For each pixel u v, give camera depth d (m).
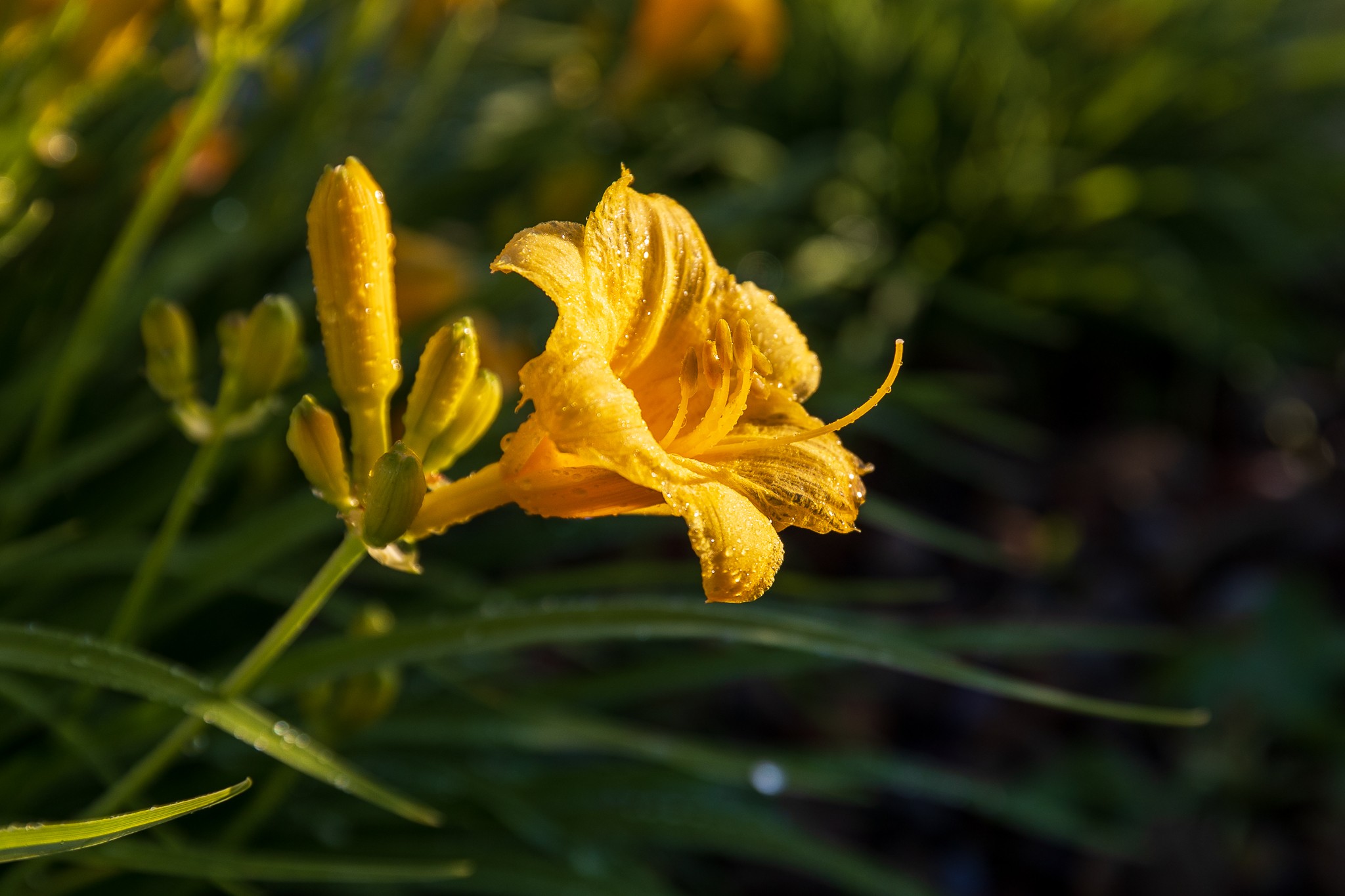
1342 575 1.17
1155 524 1.21
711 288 0.46
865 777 0.70
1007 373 1.33
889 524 0.74
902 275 1.28
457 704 0.63
